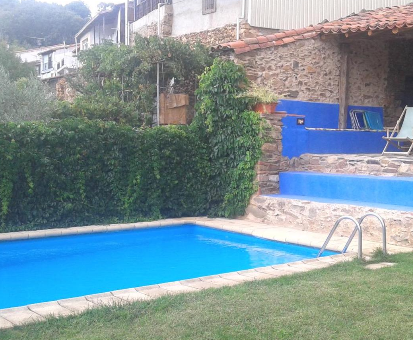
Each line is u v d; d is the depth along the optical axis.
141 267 8.59
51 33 55.91
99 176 11.53
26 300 6.71
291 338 4.45
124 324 4.77
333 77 14.80
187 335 4.48
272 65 13.67
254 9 15.95
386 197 10.13
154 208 12.34
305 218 10.77
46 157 10.78
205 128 12.91
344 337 4.46
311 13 16.84
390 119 16.16
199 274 8.11
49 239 10.42
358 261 7.45
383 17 14.12
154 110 15.23
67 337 4.45
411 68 16.50
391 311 5.11
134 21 24.69
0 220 10.50
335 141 13.92
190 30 18.72
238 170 12.33
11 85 12.86
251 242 10.63
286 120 12.87
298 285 6.08
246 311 5.06
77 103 14.15
